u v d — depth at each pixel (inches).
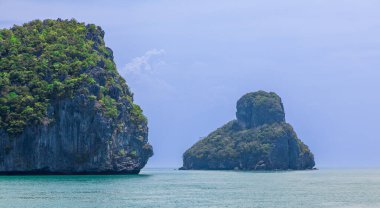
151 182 7519.7
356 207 4446.4
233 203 4626.0
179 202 4626.0
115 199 4729.3
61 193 5123.0
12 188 5649.6
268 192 5905.5
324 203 4731.8
